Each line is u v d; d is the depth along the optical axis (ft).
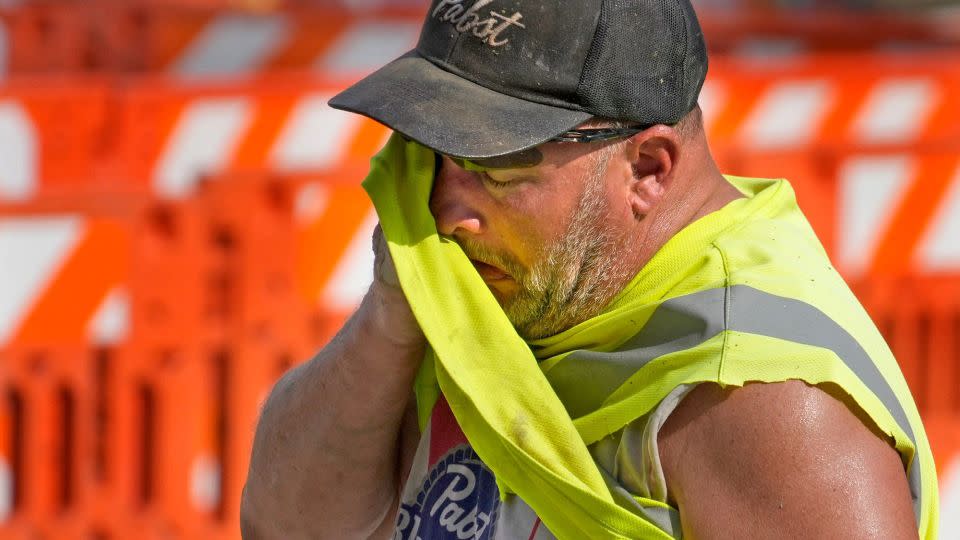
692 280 20.35
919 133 74.43
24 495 50.98
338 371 23.49
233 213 52.85
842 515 18.17
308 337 53.72
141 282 51.67
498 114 19.89
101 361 51.55
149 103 66.95
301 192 53.67
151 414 52.06
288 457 24.39
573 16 19.90
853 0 132.67
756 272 19.98
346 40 107.45
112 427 51.55
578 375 20.83
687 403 19.35
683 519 19.45
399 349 22.71
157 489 51.83
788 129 72.64
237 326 52.70
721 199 21.83
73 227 50.83
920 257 60.70
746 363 18.90
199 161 67.41
